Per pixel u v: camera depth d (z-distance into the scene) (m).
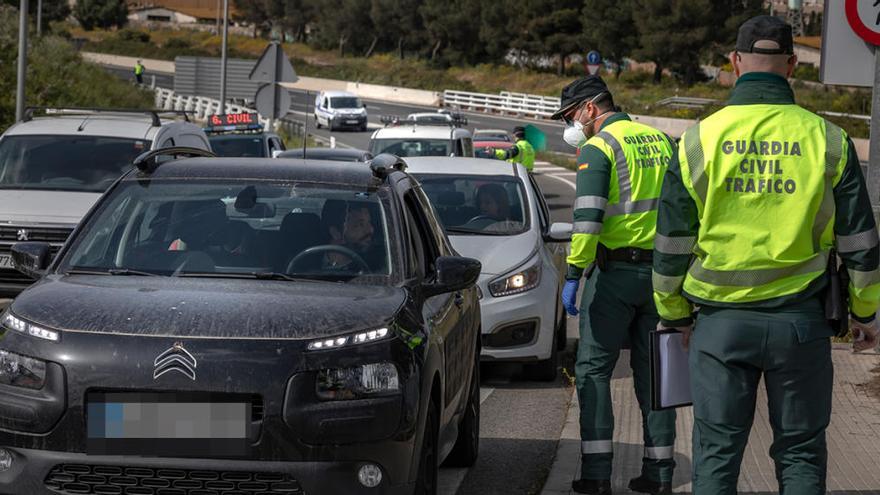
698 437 7.14
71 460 7.32
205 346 7.38
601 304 9.59
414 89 149.75
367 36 198.25
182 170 9.84
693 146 6.95
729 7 140.62
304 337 7.51
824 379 6.99
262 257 8.91
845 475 10.05
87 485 7.38
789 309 6.88
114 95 71.31
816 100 114.50
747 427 7.10
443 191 16.91
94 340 7.44
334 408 7.36
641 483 9.64
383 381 7.54
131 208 9.41
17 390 7.46
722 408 7.00
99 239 9.17
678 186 6.99
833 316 6.88
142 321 7.59
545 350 15.21
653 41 139.50
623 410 12.84
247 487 7.33
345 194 9.48
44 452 7.36
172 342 7.39
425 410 7.91
